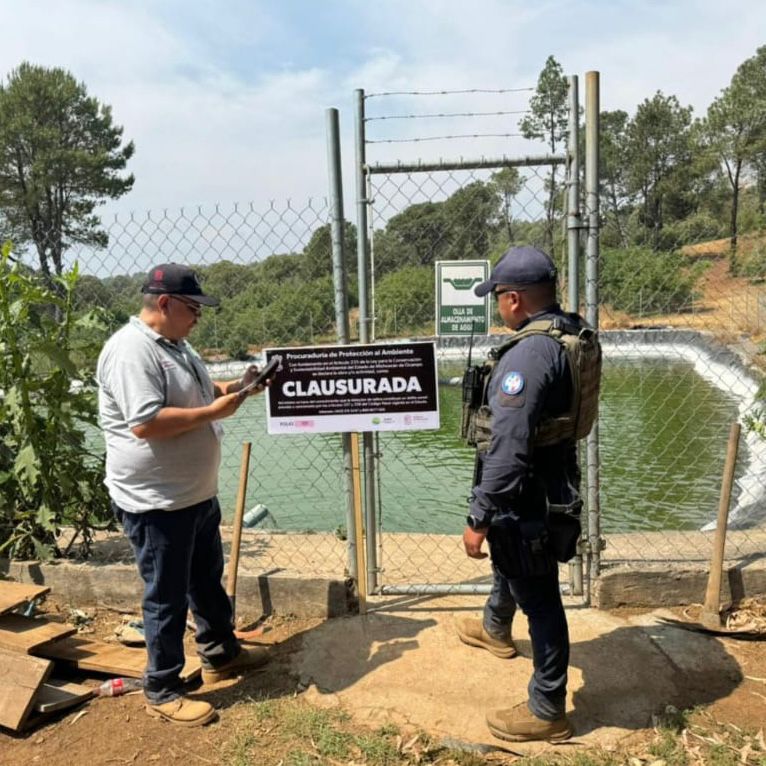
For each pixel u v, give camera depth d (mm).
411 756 2658
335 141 3379
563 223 3521
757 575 3596
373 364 3408
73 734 2844
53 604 3914
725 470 3447
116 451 2748
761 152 41625
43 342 3887
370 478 3680
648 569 3627
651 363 9367
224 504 8398
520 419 2354
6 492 4145
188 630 3650
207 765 2660
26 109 36562
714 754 2605
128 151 41250
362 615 3648
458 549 4547
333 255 3475
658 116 48094
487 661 3232
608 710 2873
